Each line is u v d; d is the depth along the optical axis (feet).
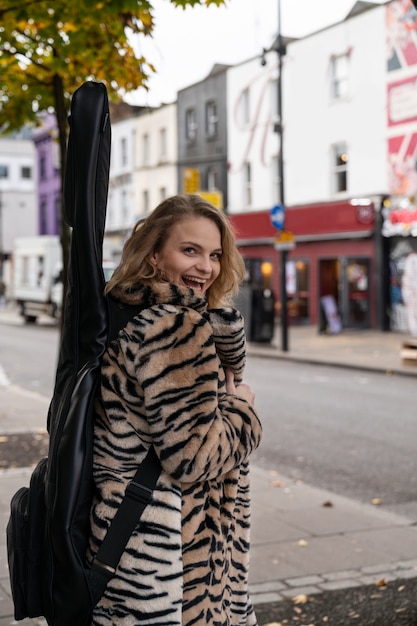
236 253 7.22
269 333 70.33
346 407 37.68
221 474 6.45
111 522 6.20
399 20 77.10
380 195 79.15
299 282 91.61
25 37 26.18
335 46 84.89
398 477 24.27
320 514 19.42
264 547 16.66
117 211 133.28
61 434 6.29
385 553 16.37
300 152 90.58
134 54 25.32
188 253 6.90
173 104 114.42
